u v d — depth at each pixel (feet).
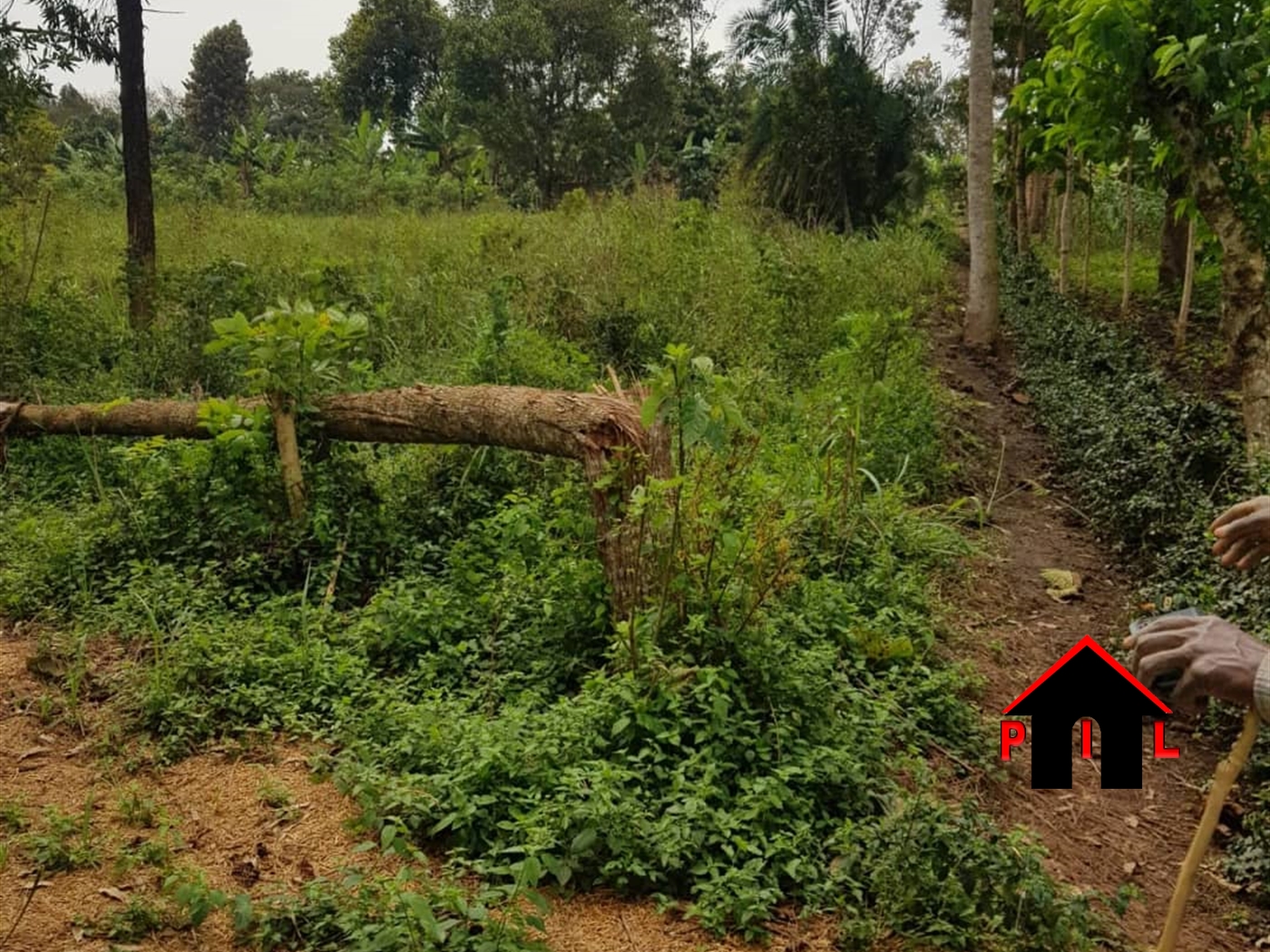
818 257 42.47
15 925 10.58
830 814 13.47
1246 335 26.16
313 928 10.55
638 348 31.73
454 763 13.19
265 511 20.34
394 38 131.85
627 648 14.64
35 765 13.87
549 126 93.04
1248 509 6.75
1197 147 27.14
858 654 17.43
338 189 79.66
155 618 17.53
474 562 19.10
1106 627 21.17
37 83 34.06
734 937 11.27
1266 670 5.93
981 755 15.93
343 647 16.93
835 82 63.98
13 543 20.44
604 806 11.91
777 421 27.35
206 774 13.83
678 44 109.81
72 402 27.76
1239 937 12.94
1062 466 29.99
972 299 42.27
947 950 11.15
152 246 35.88
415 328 34.12
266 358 19.70
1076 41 27.81
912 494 25.12
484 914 10.16
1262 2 26.23
